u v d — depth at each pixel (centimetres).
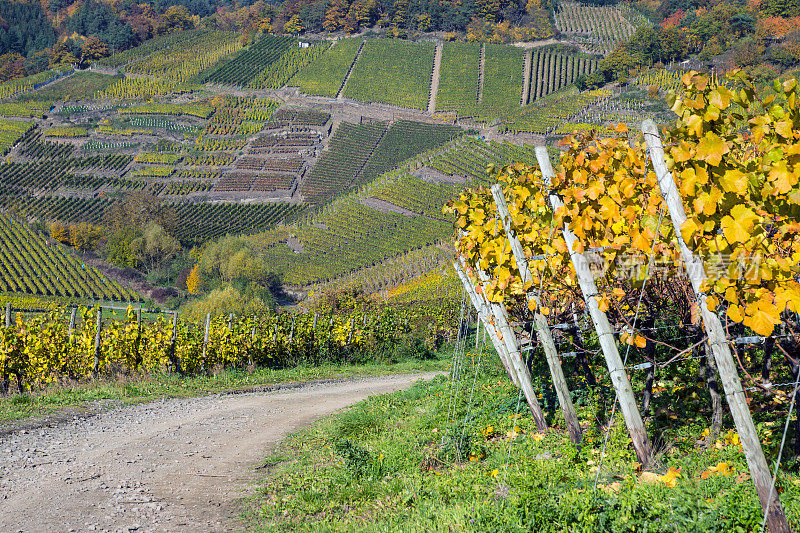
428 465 695
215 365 1941
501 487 547
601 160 530
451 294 4056
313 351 2453
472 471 632
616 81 14275
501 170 791
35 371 1420
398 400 1238
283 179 11644
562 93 15375
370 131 14188
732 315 395
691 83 391
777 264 388
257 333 2153
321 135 13938
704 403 734
